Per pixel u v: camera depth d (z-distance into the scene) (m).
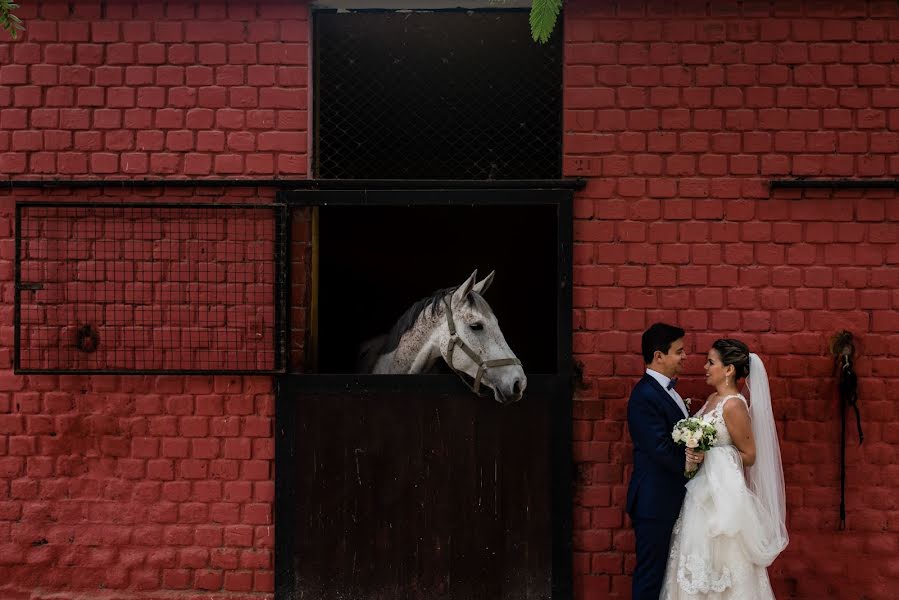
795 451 4.22
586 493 4.25
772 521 3.69
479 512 4.22
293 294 4.32
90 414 4.32
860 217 4.21
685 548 3.62
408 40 4.92
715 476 3.59
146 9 4.33
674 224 4.23
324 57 4.68
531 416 4.21
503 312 7.00
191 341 4.31
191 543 4.31
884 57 4.21
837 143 4.21
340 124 4.86
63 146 4.34
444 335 4.17
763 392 3.77
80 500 4.33
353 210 6.95
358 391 4.23
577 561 4.25
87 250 4.33
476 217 6.97
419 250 6.98
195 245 4.31
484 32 4.89
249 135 4.30
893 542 4.20
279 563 4.25
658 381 3.81
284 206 4.22
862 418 4.22
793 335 4.22
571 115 4.25
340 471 4.24
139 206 4.23
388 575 4.24
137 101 4.32
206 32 4.32
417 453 4.23
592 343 4.24
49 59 4.34
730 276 4.23
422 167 5.27
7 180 4.32
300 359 4.32
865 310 4.21
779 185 4.19
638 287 4.23
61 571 4.34
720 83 4.23
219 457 4.30
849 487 4.21
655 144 4.24
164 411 4.31
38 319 4.33
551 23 3.57
